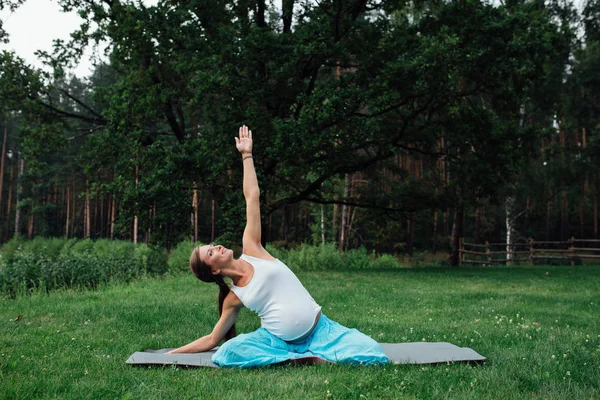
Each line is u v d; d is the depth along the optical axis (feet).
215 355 12.86
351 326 20.10
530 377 11.62
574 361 13.50
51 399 10.07
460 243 82.64
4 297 31.48
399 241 134.51
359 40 60.39
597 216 131.85
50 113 67.87
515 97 64.49
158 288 36.01
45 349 15.08
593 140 86.89
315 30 53.52
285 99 57.57
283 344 13.00
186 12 57.16
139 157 58.59
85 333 18.21
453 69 53.42
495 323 21.50
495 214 128.57
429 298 31.32
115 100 61.05
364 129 52.49
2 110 67.31
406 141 65.67
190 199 57.16
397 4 64.75
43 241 91.50
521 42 53.72
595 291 37.40
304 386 10.79
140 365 12.82
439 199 68.23
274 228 157.07
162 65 59.77
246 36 55.93
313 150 53.52
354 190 101.09
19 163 170.50
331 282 43.01
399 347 14.73
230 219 52.16
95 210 165.89
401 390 10.54
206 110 58.29
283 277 13.05
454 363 12.94
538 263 87.04
